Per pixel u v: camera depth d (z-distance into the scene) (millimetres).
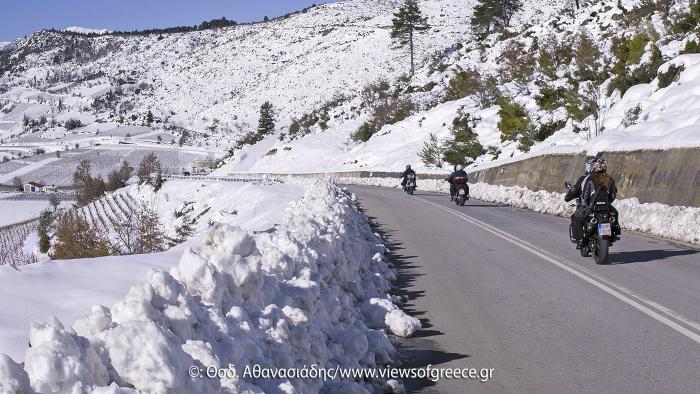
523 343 6773
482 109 58375
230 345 3861
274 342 4379
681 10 39094
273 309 4688
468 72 71125
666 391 5266
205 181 70938
